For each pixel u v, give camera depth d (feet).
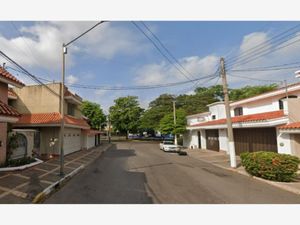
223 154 72.43
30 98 67.00
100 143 147.23
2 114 29.94
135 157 67.36
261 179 34.40
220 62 48.11
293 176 33.37
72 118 75.10
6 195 24.70
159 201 23.89
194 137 103.09
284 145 47.26
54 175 35.73
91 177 36.60
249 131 62.23
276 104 59.31
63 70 38.75
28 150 49.26
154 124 158.81
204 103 166.20
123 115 177.99
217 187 30.27
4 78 38.58
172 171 42.83
